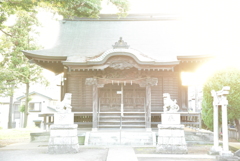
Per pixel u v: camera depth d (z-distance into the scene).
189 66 20.23
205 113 17.69
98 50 19.62
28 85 29.84
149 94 16.62
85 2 12.15
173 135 11.53
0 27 14.26
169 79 19.34
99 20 23.20
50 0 10.66
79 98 19.14
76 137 11.87
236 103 14.19
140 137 14.48
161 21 23.27
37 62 18.77
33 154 11.20
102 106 18.92
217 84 14.66
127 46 16.48
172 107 11.95
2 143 15.82
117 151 11.67
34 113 40.69
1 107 37.19
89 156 10.58
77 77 19.31
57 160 9.70
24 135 22.05
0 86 19.72
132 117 17.95
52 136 11.59
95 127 16.14
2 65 23.98
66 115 11.86
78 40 20.97
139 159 9.90
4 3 10.43
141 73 17.06
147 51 19.33
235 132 17.91
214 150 11.12
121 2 12.26
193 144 14.84
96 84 16.77
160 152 11.43
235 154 10.49
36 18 24.94
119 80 17.00
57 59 17.81
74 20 23.03
